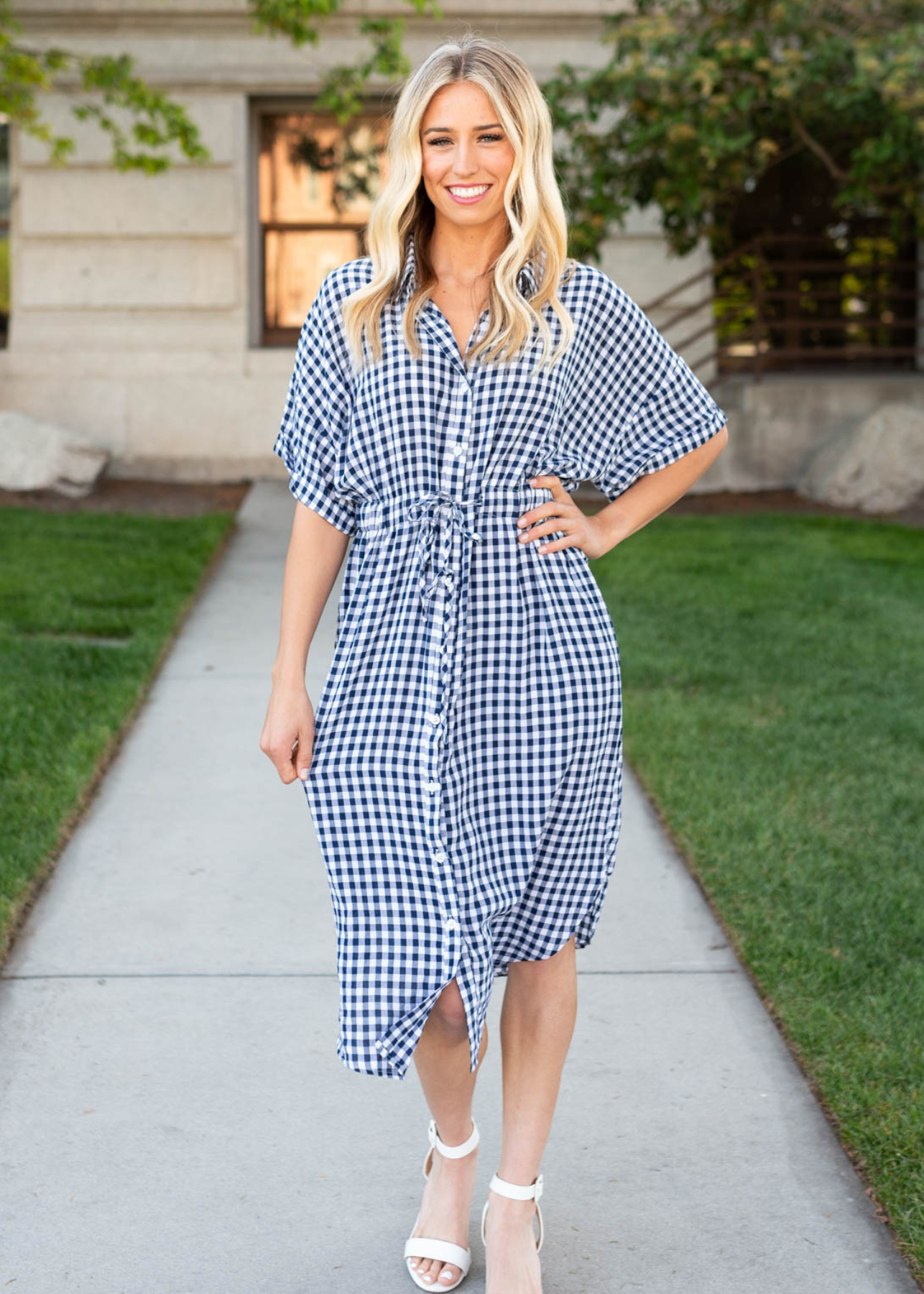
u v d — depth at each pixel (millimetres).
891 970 3057
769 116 10164
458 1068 2002
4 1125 2500
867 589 7453
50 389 12242
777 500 11398
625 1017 2936
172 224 12086
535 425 1889
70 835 3957
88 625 6266
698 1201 2301
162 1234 2203
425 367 1852
